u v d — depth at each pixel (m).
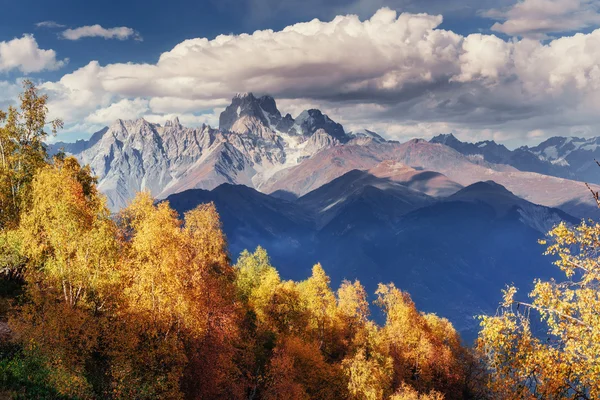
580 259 16.09
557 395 15.28
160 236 38.56
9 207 50.25
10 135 51.56
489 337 16.72
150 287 37.53
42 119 53.81
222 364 42.16
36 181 44.91
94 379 34.12
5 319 37.34
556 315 16.06
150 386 33.19
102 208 43.66
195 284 39.22
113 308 39.25
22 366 28.55
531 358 15.74
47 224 40.59
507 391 16.45
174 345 36.12
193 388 39.62
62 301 38.94
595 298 15.35
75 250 40.69
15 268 44.25
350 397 58.38
